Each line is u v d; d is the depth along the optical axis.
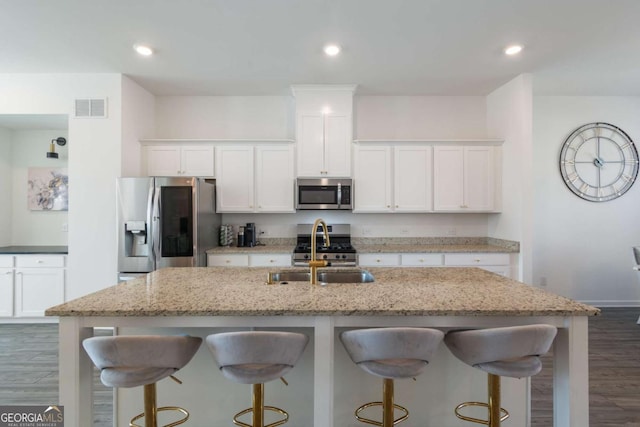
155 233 3.39
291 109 4.34
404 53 3.11
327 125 3.94
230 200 3.99
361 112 4.34
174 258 3.44
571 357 1.56
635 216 4.57
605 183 4.55
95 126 3.57
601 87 4.13
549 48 3.01
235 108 4.35
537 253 4.54
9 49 3.00
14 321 3.83
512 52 3.09
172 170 3.97
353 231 4.37
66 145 4.44
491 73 3.59
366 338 1.40
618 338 3.47
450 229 4.36
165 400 1.91
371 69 3.47
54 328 3.68
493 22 2.58
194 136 4.34
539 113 4.53
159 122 4.33
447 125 4.34
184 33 2.73
